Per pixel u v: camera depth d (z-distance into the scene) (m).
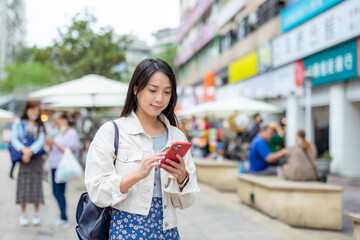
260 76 15.43
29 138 4.78
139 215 1.72
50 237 4.36
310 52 11.25
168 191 1.75
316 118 12.49
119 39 17.50
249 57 16.20
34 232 4.55
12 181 9.16
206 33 23.84
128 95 1.84
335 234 4.91
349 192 7.96
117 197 1.63
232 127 13.40
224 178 8.24
